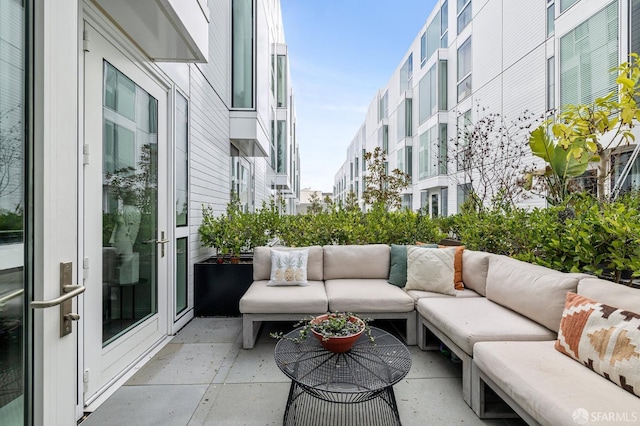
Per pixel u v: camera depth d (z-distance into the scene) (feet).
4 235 3.33
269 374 7.66
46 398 3.25
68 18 3.51
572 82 16.75
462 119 28.14
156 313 9.29
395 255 11.28
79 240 6.15
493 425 5.86
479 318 7.33
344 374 5.23
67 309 3.50
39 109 3.22
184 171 11.18
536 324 6.98
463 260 10.44
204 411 6.21
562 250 8.17
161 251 9.50
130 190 8.02
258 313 9.14
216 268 12.16
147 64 8.61
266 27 18.98
